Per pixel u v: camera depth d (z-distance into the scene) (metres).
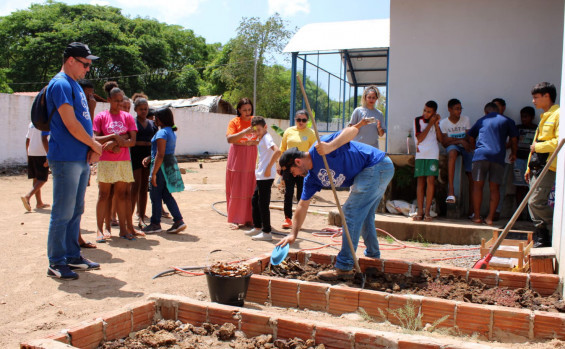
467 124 7.73
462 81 8.31
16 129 15.80
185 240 6.20
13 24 44.38
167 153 6.45
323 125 14.59
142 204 6.95
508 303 3.85
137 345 3.04
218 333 3.22
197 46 57.03
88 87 5.64
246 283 3.86
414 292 4.14
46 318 3.46
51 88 4.31
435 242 6.88
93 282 4.34
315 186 4.57
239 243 6.16
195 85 49.94
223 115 26.94
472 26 8.23
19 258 5.02
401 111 8.65
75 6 47.38
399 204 8.05
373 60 14.78
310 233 7.07
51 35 41.56
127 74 44.44
